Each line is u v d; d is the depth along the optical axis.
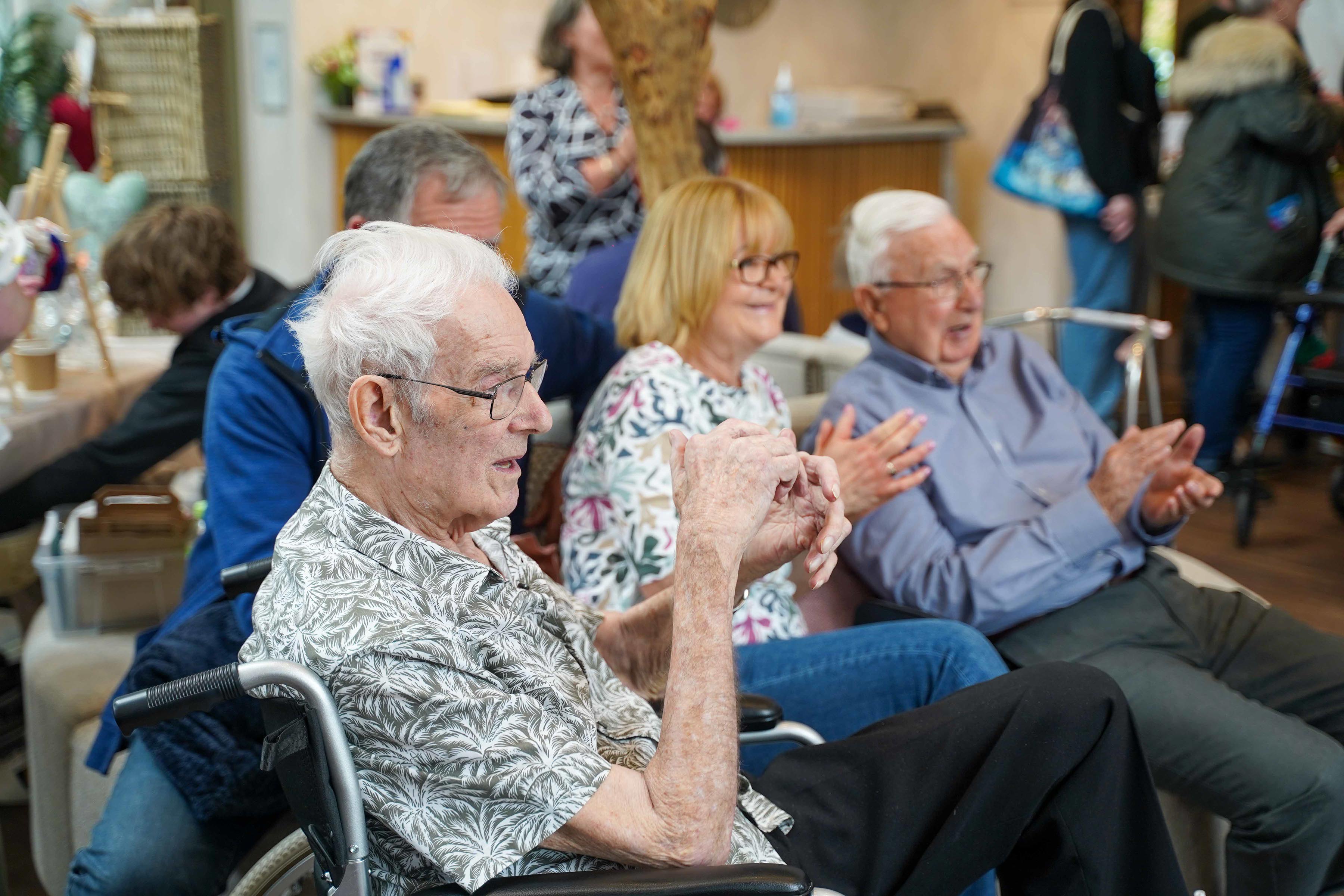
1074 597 2.05
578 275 2.80
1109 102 4.26
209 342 2.33
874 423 2.16
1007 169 4.49
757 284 1.93
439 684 1.12
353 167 1.91
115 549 2.21
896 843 1.47
